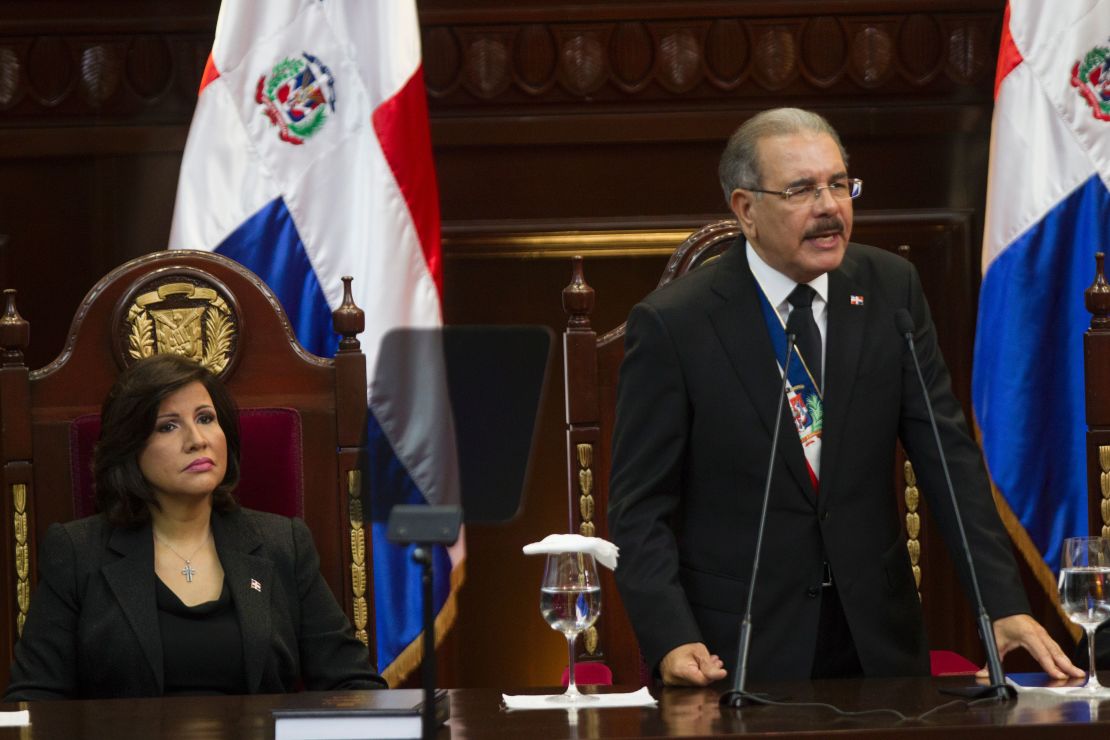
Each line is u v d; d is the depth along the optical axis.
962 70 16.62
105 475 10.87
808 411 9.65
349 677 10.95
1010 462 14.62
